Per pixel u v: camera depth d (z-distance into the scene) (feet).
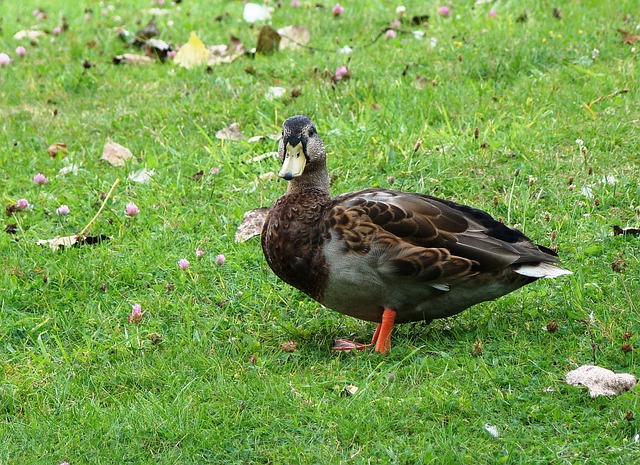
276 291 32.17
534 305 29.89
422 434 24.08
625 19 50.90
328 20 56.95
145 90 49.34
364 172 39.50
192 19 60.44
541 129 40.88
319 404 25.27
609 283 30.76
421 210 27.78
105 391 27.04
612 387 24.95
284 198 29.09
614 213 35.32
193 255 34.53
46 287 32.68
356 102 45.06
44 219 37.93
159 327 30.30
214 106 46.39
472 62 47.67
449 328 29.37
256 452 23.97
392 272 26.91
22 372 28.22
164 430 24.76
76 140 44.78
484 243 27.27
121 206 38.68
